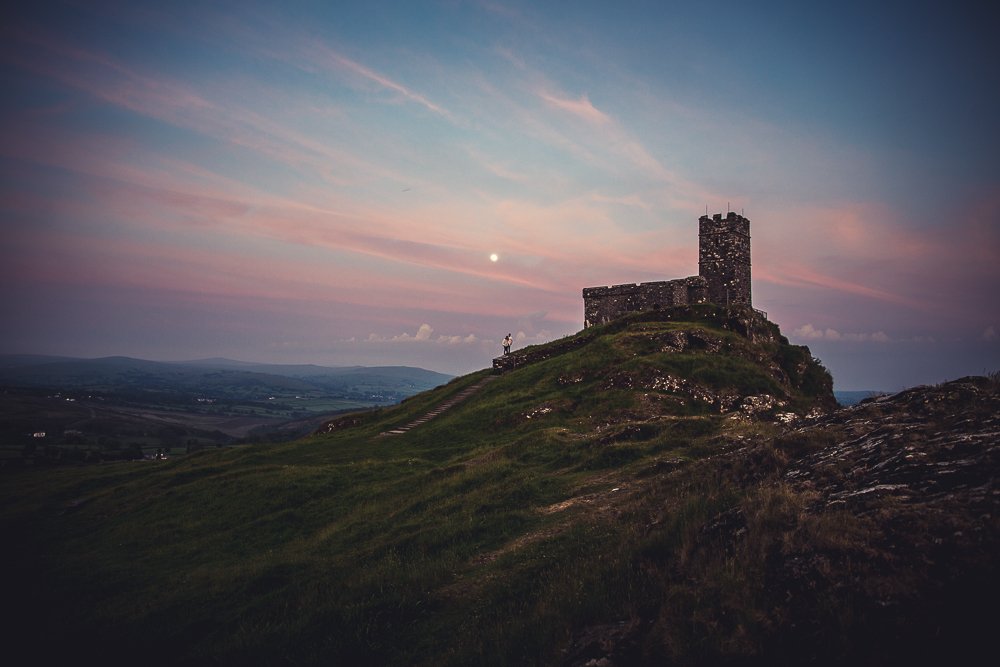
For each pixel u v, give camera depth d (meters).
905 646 5.60
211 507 30.48
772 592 7.18
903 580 6.29
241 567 19.77
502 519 17.23
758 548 8.12
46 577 21.83
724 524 9.78
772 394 40.50
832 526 7.68
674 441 22.84
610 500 16.55
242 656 11.74
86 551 26.80
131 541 27.08
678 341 48.06
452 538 16.67
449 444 38.84
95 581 21.06
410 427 46.34
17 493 46.50
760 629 6.66
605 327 58.88
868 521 7.54
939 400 12.88
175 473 41.28
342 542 20.45
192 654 12.80
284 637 12.09
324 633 11.90
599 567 10.41
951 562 6.29
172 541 26.41
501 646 9.15
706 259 67.62
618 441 24.86
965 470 8.01
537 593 10.83
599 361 46.75
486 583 12.53
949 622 5.63
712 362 43.44
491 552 14.78
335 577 15.59
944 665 5.25
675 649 6.80
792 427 16.88
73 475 54.88
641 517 13.05
